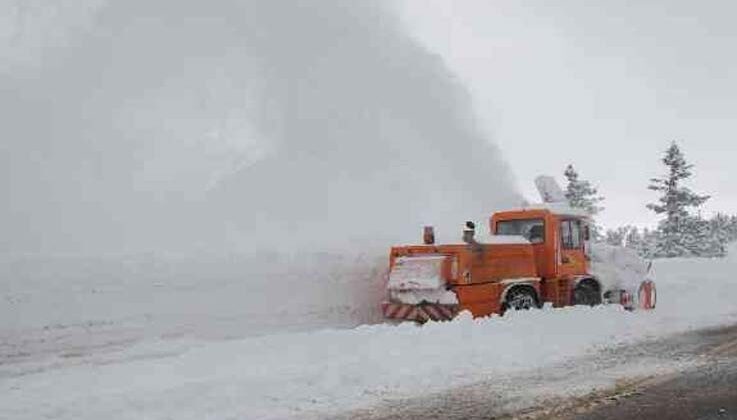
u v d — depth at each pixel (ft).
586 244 47.75
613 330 37.19
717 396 23.13
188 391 23.39
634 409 21.58
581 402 22.44
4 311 34.81
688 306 50.83
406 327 36.50
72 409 21.66
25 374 30.63
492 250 42.52
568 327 37.24
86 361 33.50
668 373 26.84
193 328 39.68
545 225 45.73
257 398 22.86
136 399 22.49
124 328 37.60
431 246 42.22
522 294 43.75
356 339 33.06
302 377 25.25
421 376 26.05
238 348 31.45
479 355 29.60
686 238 163.32
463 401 22.67
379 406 22.11
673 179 166.61
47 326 35.58
